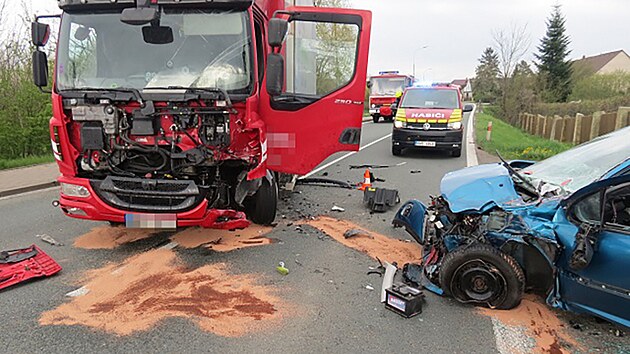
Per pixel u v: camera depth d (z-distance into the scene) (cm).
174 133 476
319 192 855
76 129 483
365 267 491
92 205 475
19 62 1366
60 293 423
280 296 421
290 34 644
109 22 497
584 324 370
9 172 1091
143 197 475
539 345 342
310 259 513
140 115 471
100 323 370
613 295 329
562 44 4856
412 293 389
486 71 6731
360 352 332
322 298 418
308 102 546
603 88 3850
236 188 510
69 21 496
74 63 492
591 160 429
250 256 520
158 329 360
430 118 1305
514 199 403
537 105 3152
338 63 573
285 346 338
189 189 473
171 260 505
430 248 467
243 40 493
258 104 509
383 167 1165
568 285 354
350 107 560
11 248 554
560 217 362
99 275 464
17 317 379
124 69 496
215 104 475
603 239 333
